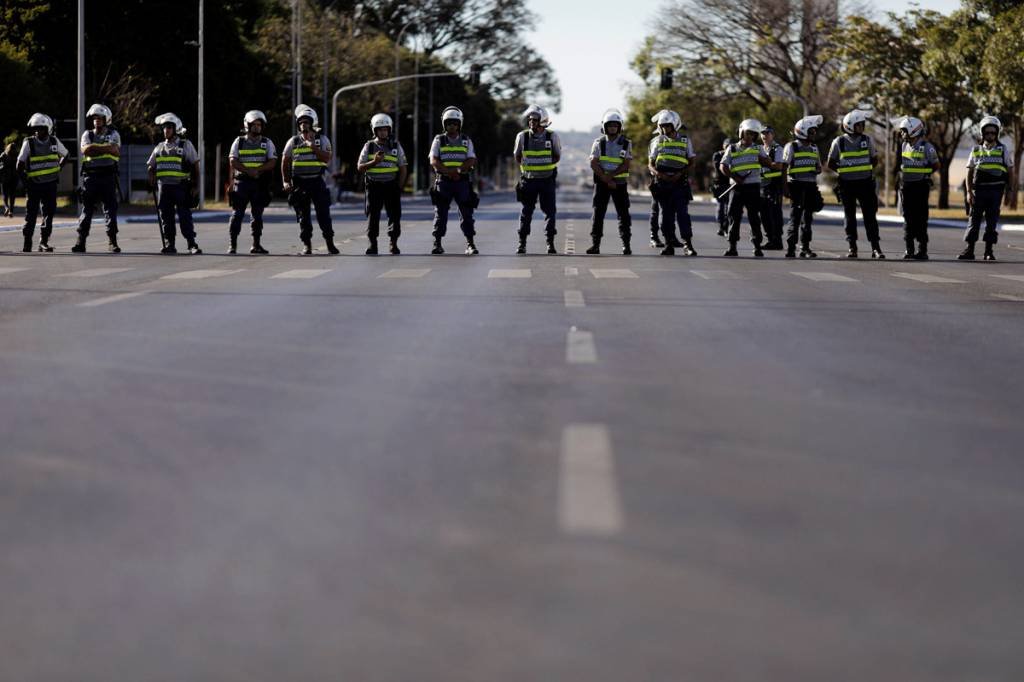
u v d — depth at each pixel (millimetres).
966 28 107438
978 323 21375
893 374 15320
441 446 10930
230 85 122250
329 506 8977
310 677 5980
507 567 7574
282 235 59875
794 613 6824
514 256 40812
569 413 12500
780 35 145125
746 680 5918
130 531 8398
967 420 12328
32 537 8289
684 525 8500
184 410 12609
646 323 20766
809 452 10805
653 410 12703
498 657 6191
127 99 108812
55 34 113438
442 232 41844
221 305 23328
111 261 37125
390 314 21828
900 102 118688
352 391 13711
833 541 8172
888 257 42531
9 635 6574
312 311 22250
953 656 6250
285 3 158875
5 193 73375
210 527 8477
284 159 41531
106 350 17031
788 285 29359
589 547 7973
